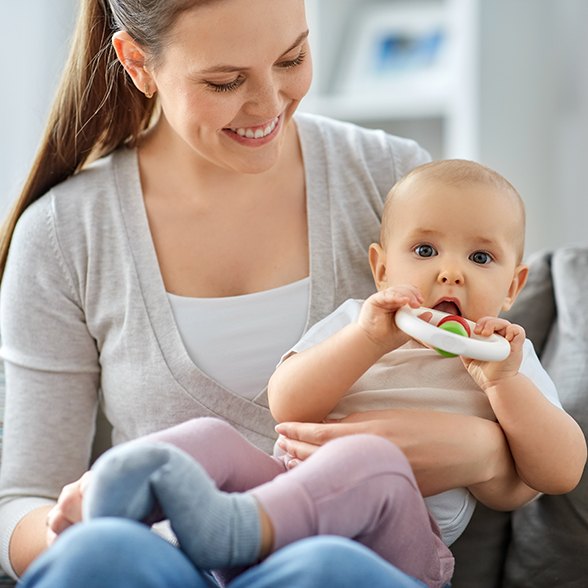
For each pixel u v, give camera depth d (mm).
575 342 3100
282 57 2609
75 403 3096
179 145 3053
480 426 2488
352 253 3059
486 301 2613
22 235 3115
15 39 6602
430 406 2580
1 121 6586
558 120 6121
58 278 3061
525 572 2898
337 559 1854
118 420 3066
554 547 2857
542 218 6168
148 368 2961
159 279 2998
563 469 2518
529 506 2949
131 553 1814
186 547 1998
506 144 6090
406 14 7043
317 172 3125
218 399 2939
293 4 2562
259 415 2943
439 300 2605
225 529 2002
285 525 2053
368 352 2438
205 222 3051
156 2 2600
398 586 1905
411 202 2699
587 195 6152
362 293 3037
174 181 3086
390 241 2748
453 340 2260
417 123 6945
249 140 2730
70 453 3064
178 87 2670
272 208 3072
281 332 2984
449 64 6730
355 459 2174
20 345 3072
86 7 3000
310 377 2504
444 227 2645
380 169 3180
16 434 3045
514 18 6027
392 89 6840
